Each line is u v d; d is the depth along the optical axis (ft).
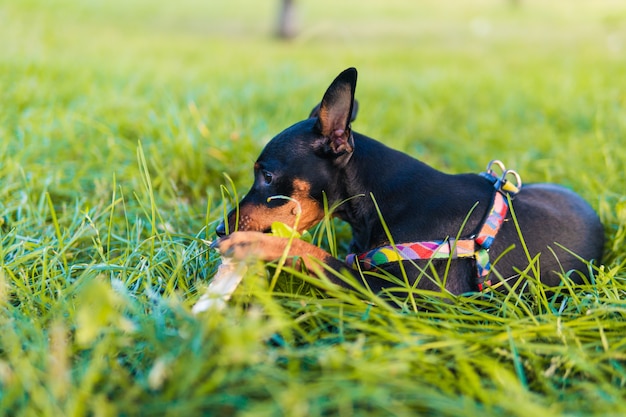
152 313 2.33
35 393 2.03
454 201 2.72
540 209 2.85
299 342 2.37
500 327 2.36
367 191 2.79
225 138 4.01
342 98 2.69
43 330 2.36
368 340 2.29
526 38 11.56
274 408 1.96
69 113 4.10
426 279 2.63
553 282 2.77
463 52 9.73
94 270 2.64
